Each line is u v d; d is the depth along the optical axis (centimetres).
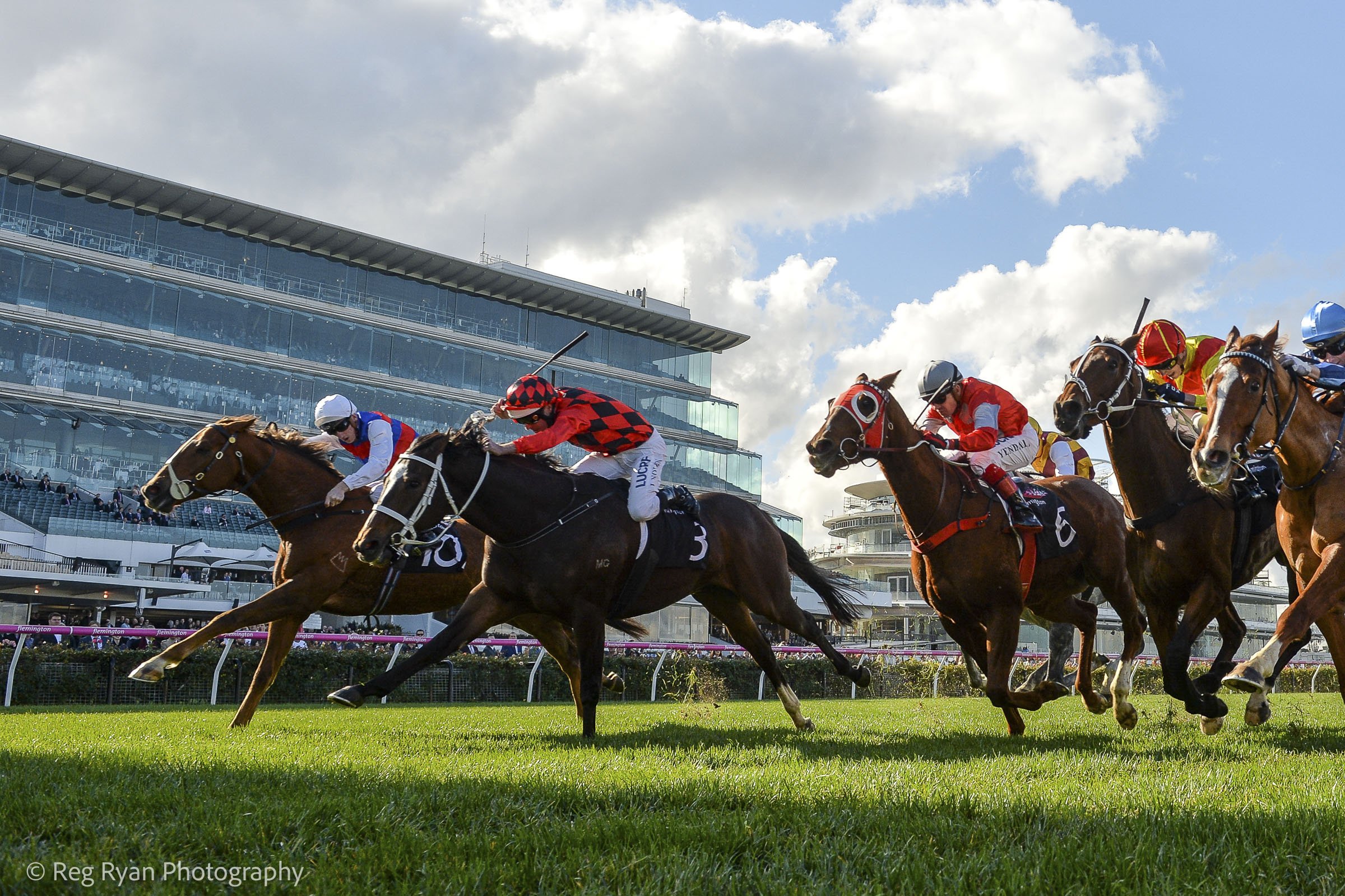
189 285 3356
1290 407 437
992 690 513
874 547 4441
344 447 628
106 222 3291
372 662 1226
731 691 1462
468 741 504
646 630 598
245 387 3381
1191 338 573
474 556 637
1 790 287
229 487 596
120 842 229
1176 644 505
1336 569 418
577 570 502
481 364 3928
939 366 548
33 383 3031
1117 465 539
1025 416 548
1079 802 291
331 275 3706
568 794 295
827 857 225
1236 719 694
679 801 290
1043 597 590
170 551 2766
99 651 1098
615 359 4366
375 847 227
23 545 2534
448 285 3950
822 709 945
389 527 467
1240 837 249
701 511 579
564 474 516
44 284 3103
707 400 4512
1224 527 519
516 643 1389
